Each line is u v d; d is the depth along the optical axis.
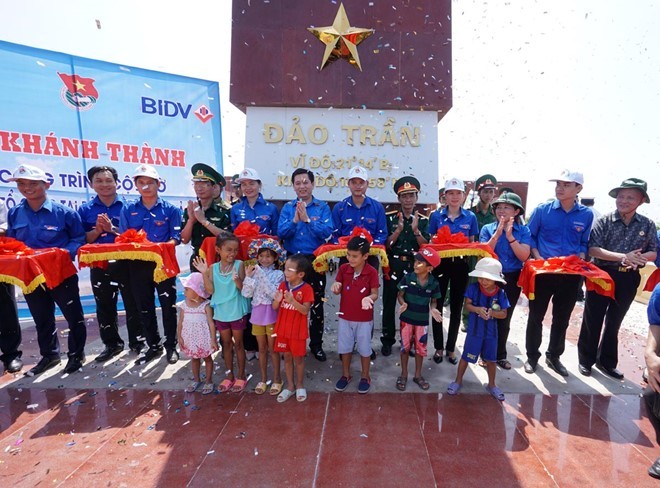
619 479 2.30
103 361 4.02
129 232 3.63
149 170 3.95
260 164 4.82
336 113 4.81
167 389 3.40
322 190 4.87
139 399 3.22
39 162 5.20
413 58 4.74
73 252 3.82
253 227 3.62
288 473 2.32
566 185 3.65
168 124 6.05
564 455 2.51
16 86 5.03
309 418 2.92
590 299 3.63
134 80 5.77
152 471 2.34
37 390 3.39
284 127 4.80
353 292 3.32
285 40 4.66
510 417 2.95
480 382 3.55
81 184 5.50
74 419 2.92
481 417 2.95
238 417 2.93
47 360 3.81
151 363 3.96
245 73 4.67
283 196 4.84
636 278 3.57
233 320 3.27
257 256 3.38
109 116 5.62
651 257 3.42
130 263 3.85
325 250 3.54
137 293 3.88
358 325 3.31
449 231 3.76
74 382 3.54
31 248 3.67
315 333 4.04
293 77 4.69
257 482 2.24
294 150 4.82
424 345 3.39
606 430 2.79
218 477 2.28
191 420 2.89
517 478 2.29
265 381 3.38
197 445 2.58
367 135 4.83
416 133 4.86
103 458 2.46
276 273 3.38
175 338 4.03
